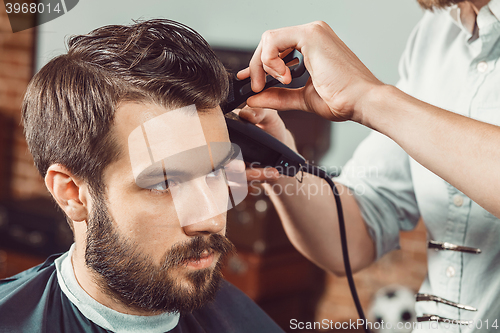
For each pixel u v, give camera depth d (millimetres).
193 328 818
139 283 629
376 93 635
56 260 758
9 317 655
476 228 930
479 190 581
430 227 1021
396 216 1115
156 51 625
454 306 968
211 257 642
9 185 2637
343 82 650
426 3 1032
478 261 933
